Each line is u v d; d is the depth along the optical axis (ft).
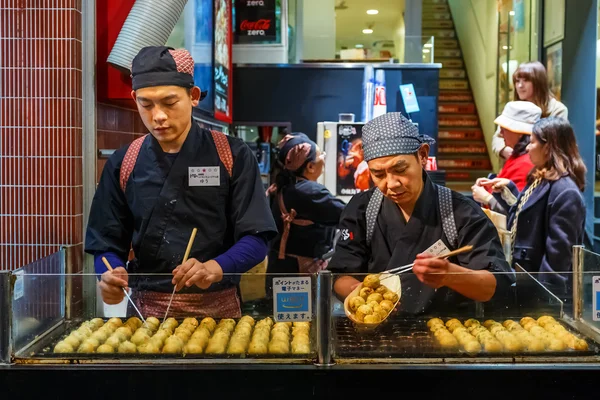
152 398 5.96
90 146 9.71
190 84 7.28
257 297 6.50
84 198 9.70
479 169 31.73
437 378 5.93
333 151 16.19
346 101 20.85
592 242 19.71
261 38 21.20
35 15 9.29
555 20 22.13
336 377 5.94
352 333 6.45
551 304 6.71
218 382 5.95
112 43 9.82
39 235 9.49
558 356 6.13
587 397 5.94
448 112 34.06
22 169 9.45
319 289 6.04
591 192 20.08
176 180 7.67
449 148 32.40
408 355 6.15
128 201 7.84
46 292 6.63
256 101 20.99
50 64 9.32
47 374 5.95
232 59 20.72
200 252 7.70
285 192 12.45
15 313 6.13
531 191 11.43
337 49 21.81
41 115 9.37
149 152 7.75
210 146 7.79
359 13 31.04
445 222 7.33
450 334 6.32
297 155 12.29
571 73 21.08
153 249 7.73
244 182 7.77
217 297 6.64
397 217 7.44
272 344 6.16
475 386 5.93
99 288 6.70
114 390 5.95
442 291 6.63
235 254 7.38
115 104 10.64
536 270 11.29
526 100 17.61
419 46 20.66
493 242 7.28
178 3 9.80
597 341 6.37
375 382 5.93
